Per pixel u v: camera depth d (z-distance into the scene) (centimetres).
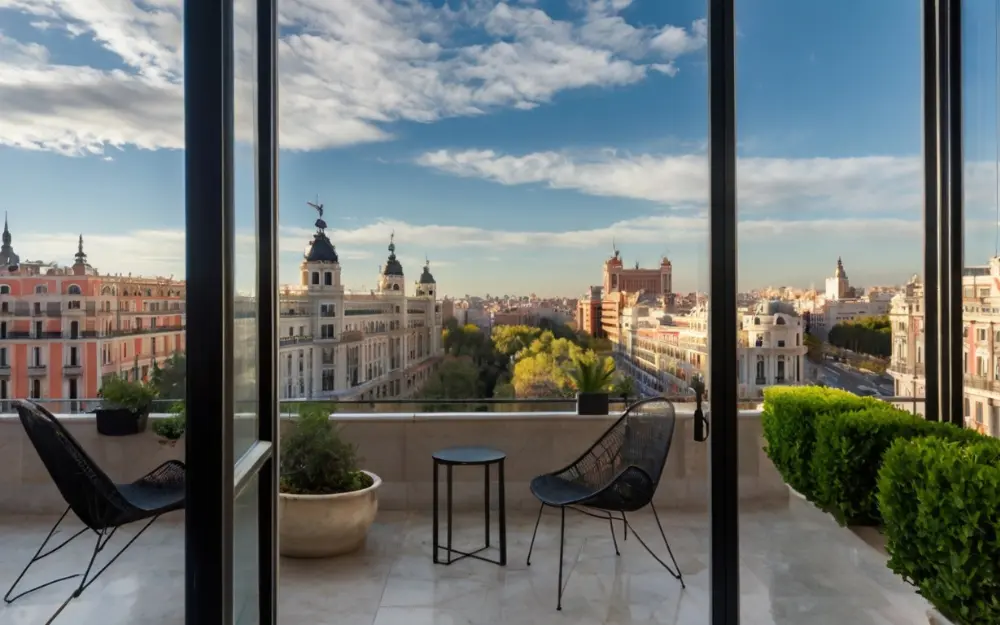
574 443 362
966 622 175
